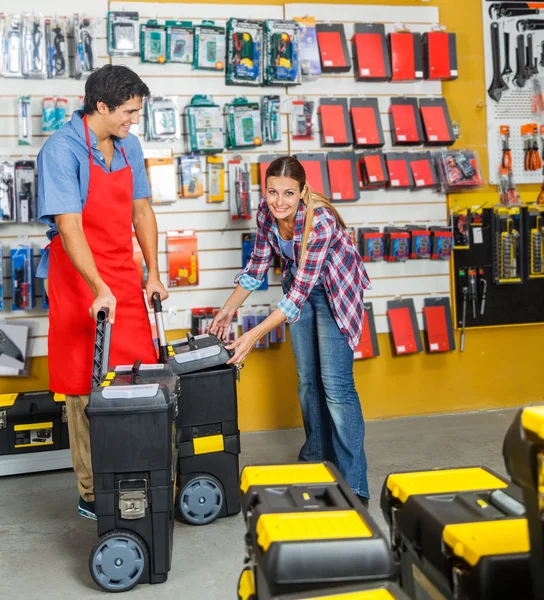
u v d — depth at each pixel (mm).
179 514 3088
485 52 4609
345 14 4387
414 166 4414
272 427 4387
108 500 2361
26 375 3971
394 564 1371
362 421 3051
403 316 4469
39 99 3941
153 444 2336
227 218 4207
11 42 3865
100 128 2727
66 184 2648
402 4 4473
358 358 4414
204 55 4098
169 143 4125
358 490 3004
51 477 3699
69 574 2553
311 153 4297
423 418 4551
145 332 2988
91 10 4004
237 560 2619
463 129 4598
